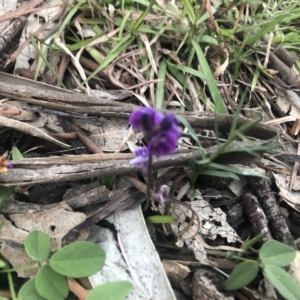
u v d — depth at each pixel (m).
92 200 0.15
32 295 0.13
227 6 0.22
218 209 0.16
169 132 0.12
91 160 0.15
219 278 0.14
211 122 0.16
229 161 0.15
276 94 0.20
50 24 0.20
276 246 0.14
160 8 0.21
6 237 0.14
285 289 0.13
